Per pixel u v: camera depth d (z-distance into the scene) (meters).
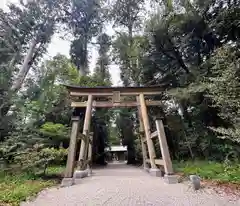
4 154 6.38
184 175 5.46
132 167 10.64
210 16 8.09
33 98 12.02
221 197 3.36
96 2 14.08
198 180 4.02
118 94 7.36
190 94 7.73
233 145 6.65
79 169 5.98
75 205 3.07
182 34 8.84
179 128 9.36
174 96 8.27
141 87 7.34
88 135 6.85
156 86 7.35
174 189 3.95
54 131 9.33
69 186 4.64
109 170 8.43
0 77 7.67
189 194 3.56
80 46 14.80
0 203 3.24
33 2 11.99
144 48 9.91
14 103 8.55
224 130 5.13
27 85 12.66
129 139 13.93
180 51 9.38
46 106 10.97
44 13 12.62
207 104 7.66
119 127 14.72
